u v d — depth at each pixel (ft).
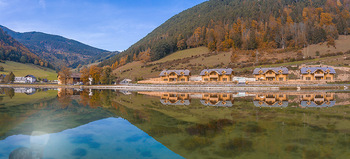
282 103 85.05
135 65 497.87
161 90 194.80
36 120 50.65
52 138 35.32
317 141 33.47
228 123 47.65
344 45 360.89
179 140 34.58
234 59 379.76
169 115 58.65
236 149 29.94
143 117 55.83
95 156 26.78
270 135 37.22
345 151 28.76
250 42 448.24
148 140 34.45
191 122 49.32
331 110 66.59
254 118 53.78
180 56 490.08
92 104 84.17
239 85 189.26
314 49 375.66
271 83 199.52
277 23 502.79
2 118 52.85
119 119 52.85
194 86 203.41
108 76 318.45
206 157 26.68
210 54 445.37
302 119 52.01
